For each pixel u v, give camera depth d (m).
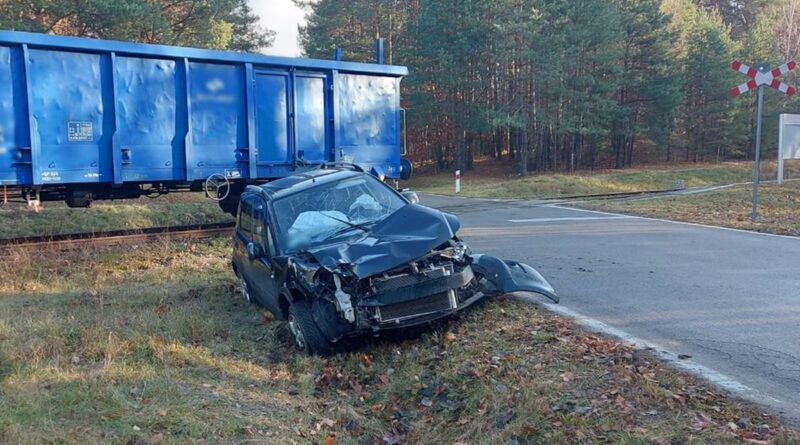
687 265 9.09
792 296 7.11
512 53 39.72
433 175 48.91
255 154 12.46
